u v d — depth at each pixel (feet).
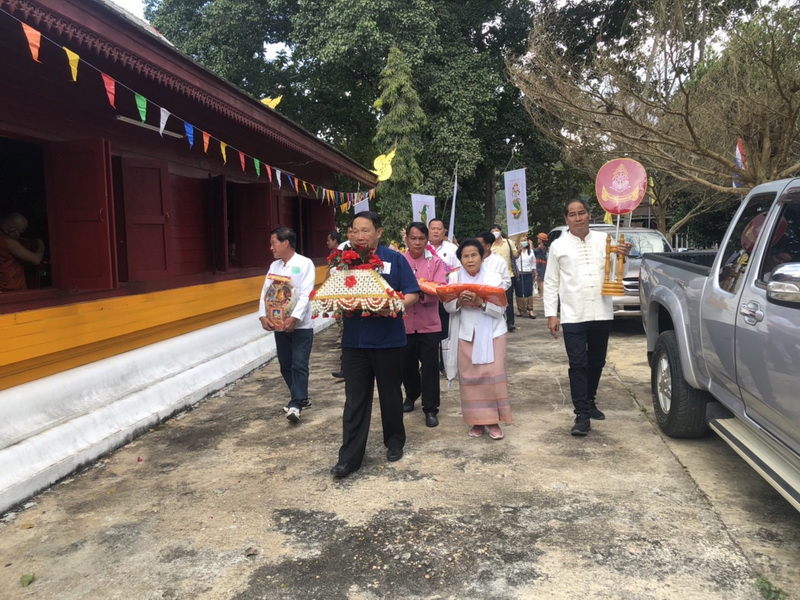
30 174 20.30
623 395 19.52
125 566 10.06
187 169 25.54
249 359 26.32
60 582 9.65
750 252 11.33
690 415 14.42
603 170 16.42
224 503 12.39
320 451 15.30
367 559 10.01
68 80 17.26
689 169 32.19
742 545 9.98
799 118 27.66
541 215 105.91
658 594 8.73
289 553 10.28
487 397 15.43
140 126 21.72
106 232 17.12
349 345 13.57
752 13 29.14
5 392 14.33
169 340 22.22
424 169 60.75
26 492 12.82
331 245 26.58
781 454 10.19
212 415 19.19
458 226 74.95
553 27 38.42
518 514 11.37
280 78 71.05
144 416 17.71
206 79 18.97
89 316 17.58
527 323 37.29
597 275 15.55
